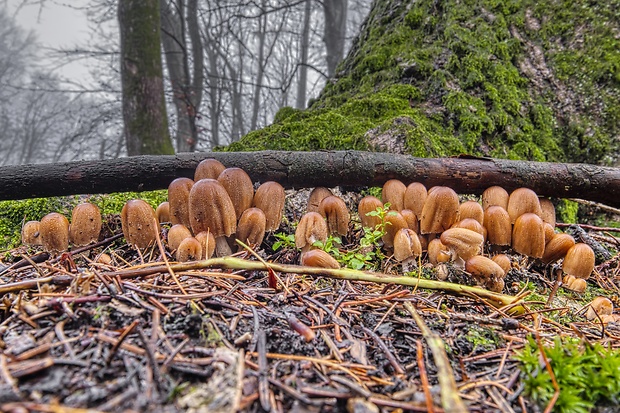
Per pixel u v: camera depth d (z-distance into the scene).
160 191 0.33
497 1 0.50
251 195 0.24
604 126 0.43
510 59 0.47
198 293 0.16
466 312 0.18
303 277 0.20
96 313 0.13
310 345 0.13
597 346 0.14
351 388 0.11
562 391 0.12
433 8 0.52
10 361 0.11
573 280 0.23
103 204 0.30
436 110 0.41
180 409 0.10
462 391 0.12
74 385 0.10
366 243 0.22
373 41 0.55
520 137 0.41
